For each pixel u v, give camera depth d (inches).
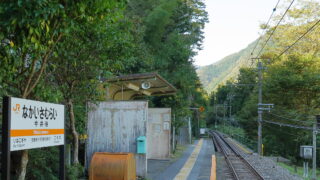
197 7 1439.5
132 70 833.5
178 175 505.0
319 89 1315.2
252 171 719.7
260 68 1240.8
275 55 1659.7
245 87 2664.9
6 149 182.4
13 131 188.2
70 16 216.4
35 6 179.8
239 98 2856.8
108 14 248.8
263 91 1497.3
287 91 1411.2
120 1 229.9
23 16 180.2
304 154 853.2
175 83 1089.4
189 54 1101.7
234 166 808.9
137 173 434.9
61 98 312.7
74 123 397.7
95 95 398.0
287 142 1390.3
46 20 197.5
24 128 198.1
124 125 445.1
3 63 209.3
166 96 983.6
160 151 714.2
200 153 999.6
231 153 1159.6
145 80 561.3
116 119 446.6
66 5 206.5
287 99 1425.9
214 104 3961.6
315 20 1592.0
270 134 1492.4
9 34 202.4
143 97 828.6
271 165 886.4
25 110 199.0
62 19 211.6
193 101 2068.2
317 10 1603.1
